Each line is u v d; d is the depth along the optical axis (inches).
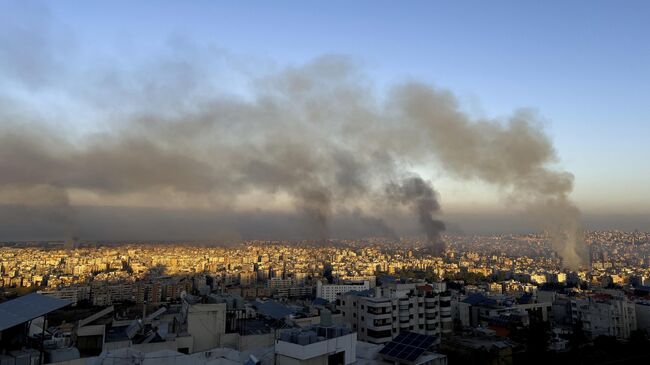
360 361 1813.5
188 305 2108.8
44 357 1437.0
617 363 2568.9
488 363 2404.0
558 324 4042.8
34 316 1425.9
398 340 1942.7
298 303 4311.0
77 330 2050.9
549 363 2529.5
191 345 1984.5
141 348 1902.1
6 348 1433.3
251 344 2010.3
